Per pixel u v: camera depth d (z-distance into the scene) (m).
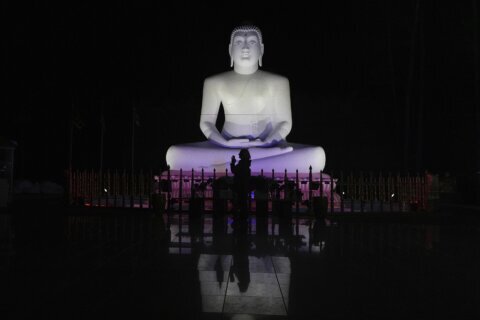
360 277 4.93
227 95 16.05
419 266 5.53
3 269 5.07
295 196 12.99
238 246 6.91
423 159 18.53
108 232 8.41
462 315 3.63
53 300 3.90
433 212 13.10
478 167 16.62
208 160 14.41
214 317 3.55
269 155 14.45
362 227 9.89
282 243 7.29
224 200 11.85
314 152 14.30
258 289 4.39
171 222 10.43
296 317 3.57
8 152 15.19
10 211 12.77
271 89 16.02
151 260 5.71
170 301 3.95
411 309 3.78
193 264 5.50
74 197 14.50
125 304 3.83
